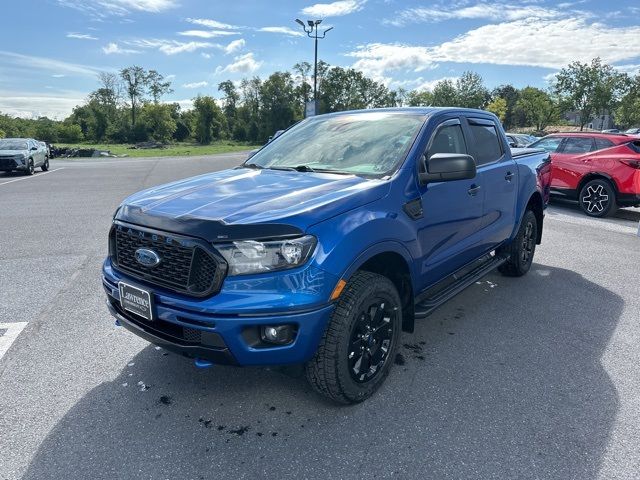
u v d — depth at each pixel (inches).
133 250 112.9
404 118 149.9
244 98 4249.5
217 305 96.3
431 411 115.6
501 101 3250.5
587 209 387.9
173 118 4714.6
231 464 97.7
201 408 116.9
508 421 111.7
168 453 101.0
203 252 99.0
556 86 1876.2
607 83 1777.8
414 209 126.9
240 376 131.4
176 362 138.8
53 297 189.6
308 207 104.8
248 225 97.9
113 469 96.3
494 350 147.5
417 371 134.6
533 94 2618.1
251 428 109.3
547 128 2566.4
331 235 102.6
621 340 154.5
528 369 135.7
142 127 4146.2
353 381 113.3
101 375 131.8
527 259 220.8
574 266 238.7
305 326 99.2
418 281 132.8
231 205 108.3
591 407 117.5
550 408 117.0
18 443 103.8
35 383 127.6
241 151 2090.3
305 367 111.0
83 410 115.8
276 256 97.3
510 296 195.0
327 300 100.9
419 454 100.6
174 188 129.4
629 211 412.5
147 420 112.1
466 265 167.8
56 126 4360.2
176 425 110.3
